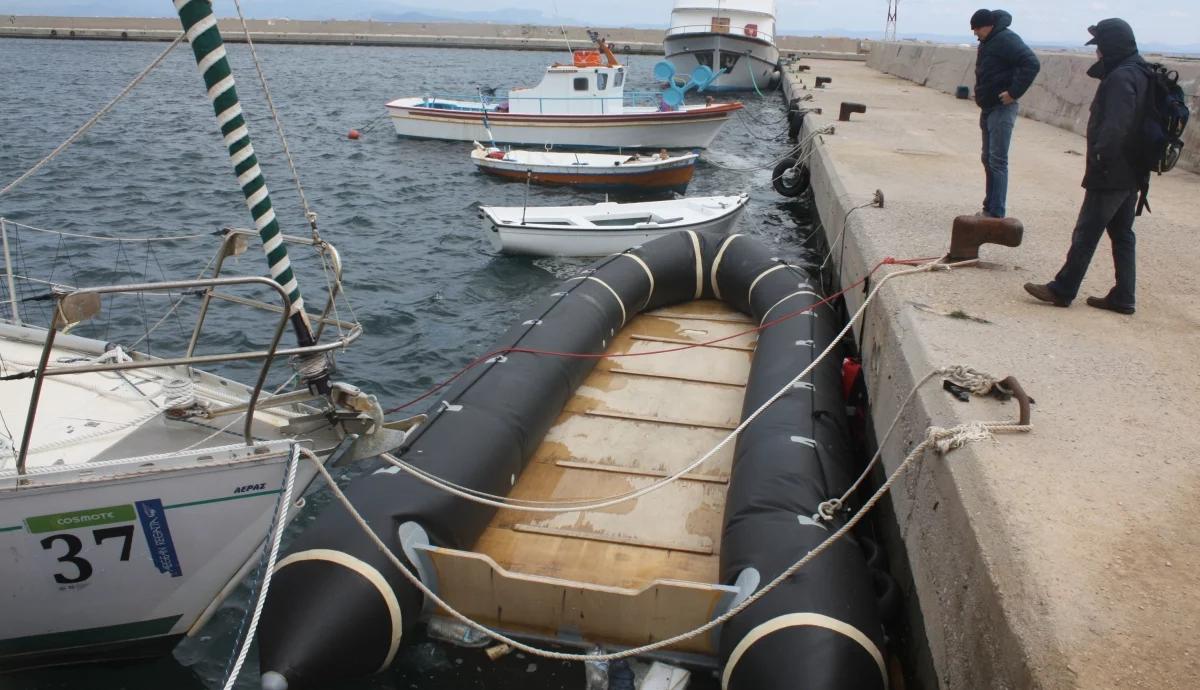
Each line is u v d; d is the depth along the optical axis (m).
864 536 4.93
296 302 3.90
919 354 4.57
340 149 21.22
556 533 5.00
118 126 23.30
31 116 24.66
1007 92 6.74
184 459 4.07
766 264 8.55
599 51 21.03
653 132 20.50
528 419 5.58
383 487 4.48
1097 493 3.19
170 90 32.62
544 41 64.31
